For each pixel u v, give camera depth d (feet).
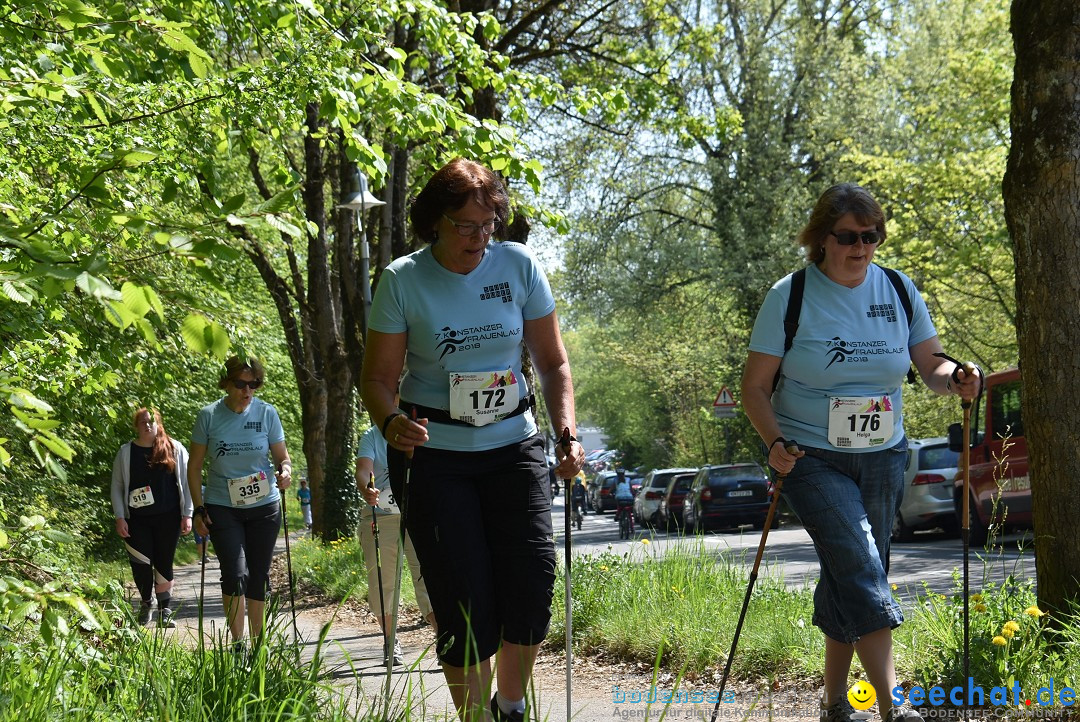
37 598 13.67
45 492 42.39
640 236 142.31
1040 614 20.99
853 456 18.25
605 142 100.32
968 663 19.03
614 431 290.56
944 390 18.40
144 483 40.98
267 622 19.17
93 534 60.44
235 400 30.73
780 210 135.33
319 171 77.61
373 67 35.58
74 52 18.60
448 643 15.66
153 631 20.59
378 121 38.68
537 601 15.99
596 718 22.99
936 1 133.69
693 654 27.84
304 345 101.24
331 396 90.12
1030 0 23.80
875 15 135.03
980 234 100.99
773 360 18.35
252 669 17.02
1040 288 23.32
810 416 18.39
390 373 16.55
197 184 15.46
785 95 135.64
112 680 17.02
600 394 282.77
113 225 12.81
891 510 18.76
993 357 115.44
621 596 34.27
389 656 15.46
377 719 15.21
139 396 41.86
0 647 15.69
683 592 32.37
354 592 54.75
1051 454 23.02
